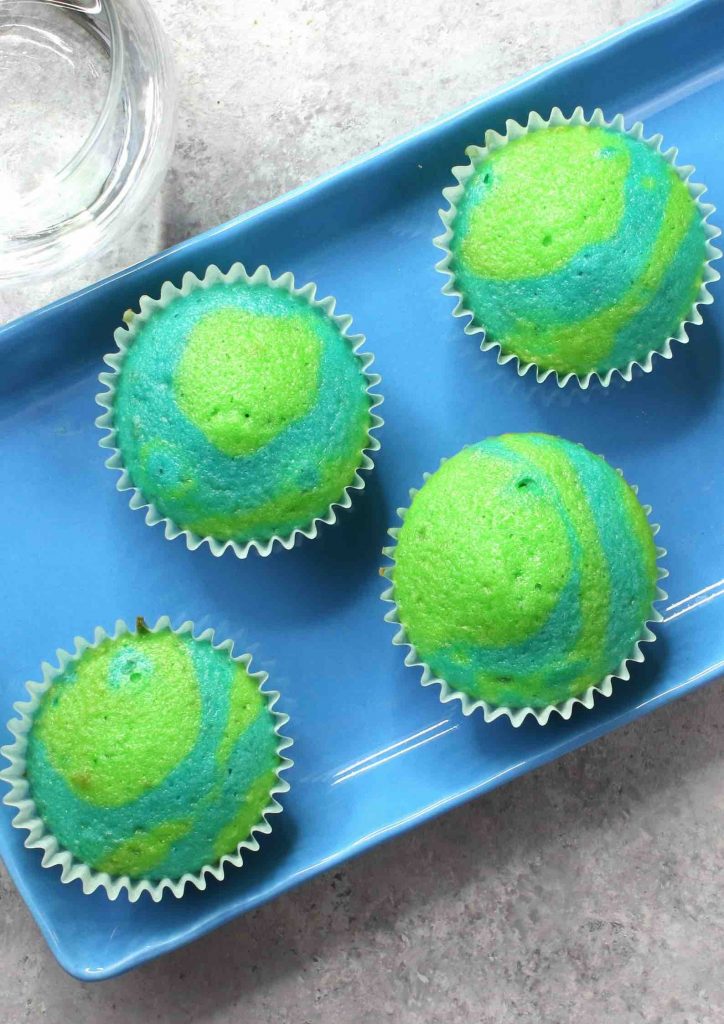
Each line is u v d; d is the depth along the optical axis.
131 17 0.46
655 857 0.49
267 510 0.43
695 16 0.46
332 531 0.46
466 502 0.42
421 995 0.49
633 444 0.47
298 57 0.49
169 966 0.49
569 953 0.49
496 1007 0.49
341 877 0.49
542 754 0.45
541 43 0.49
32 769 0.43
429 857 0.49
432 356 0.47
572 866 0.49
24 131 0.47
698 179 0.47
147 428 0.43
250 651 0.47
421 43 0.49
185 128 0.49
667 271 0.43
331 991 0.49
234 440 0.42
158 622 0.44
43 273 0.47
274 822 0.46
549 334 0.43
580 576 0.41
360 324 0.47
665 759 0.49
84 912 0.45
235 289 0.44
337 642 0.47
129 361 0.44
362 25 0.49
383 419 0.47
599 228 0.42
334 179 0.45
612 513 0.42
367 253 0.47
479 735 0.46
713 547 0.47
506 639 0.42
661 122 0.47
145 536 0.47
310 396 0.43
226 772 0.42
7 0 0.46
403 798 0.46
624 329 0.43
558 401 0.47
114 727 0.42
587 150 0.43
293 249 0.47
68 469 0.47
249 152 0.49
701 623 0.46
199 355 0.42
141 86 0.46
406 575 0.43
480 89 0.49
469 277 0.44
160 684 0.42
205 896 0.45
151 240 0.48
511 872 0.49
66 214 0.46
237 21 0.49
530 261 0.43
